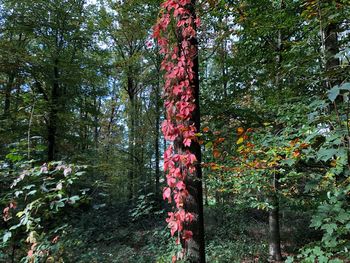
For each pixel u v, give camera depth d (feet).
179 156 11.69
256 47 26.89
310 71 16.70
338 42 19.08
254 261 27.35
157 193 35.70
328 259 8.27
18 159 11.61
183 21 12.09
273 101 19.98
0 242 11.25
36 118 16.47
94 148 48.42
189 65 12.26
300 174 12.32
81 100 40.06
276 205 20.13
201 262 12.15
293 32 24.49
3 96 32.53
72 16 38.50
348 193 7.58
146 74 52.60
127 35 50.55
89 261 20.04
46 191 10.94
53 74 35.17
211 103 25.17
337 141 6.70
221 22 19.07
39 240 10.73
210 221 36.86
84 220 28.99
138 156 55.06
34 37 36.96
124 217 32.01
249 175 15.01
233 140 16.25
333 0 11.43
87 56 43.14
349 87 5.86
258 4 21.17
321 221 7.36
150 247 22.70
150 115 55.21
